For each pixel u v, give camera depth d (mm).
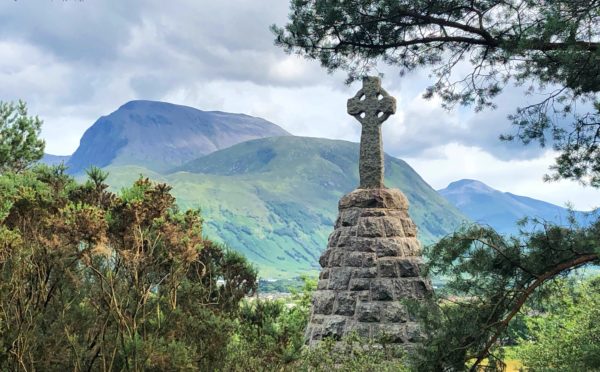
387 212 16719
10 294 6258
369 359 13914
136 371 6043
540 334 18781
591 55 11164
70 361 6234
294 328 8391
